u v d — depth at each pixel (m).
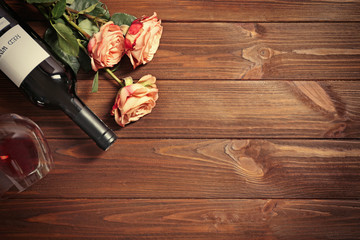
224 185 0.83
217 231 0.83
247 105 0.84
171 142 0.83
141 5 0.83
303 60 0.84
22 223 0.82
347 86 0.84
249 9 0.84
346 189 0.83
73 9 0.77
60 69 0.72
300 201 0.83
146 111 0.79
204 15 0.84
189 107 0.83
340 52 0.84
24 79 0.69
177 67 0.83
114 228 0.82
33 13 0.81
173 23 0.83
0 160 0.72
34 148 0.73
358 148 0.83
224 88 0.83
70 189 0.82
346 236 0.83
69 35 0.71
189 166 0.83
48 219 0.82
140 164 0.83
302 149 0.84
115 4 0.83
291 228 0.83
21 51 0.68
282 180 0.83
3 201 0.82
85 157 0.82
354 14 0.85
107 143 0.71
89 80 0.82
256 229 0.83
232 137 0.83
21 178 0.74
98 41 0.71
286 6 0.84
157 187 0.83
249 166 0.83
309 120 0.84
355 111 0.84
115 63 0.76
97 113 0.82
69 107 0.72
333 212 0.83
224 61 0.84
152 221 0.82
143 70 0.83
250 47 0.84
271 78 0.84
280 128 0.84
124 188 0.82
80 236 0.82
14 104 0.82
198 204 0.83
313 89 0.84
